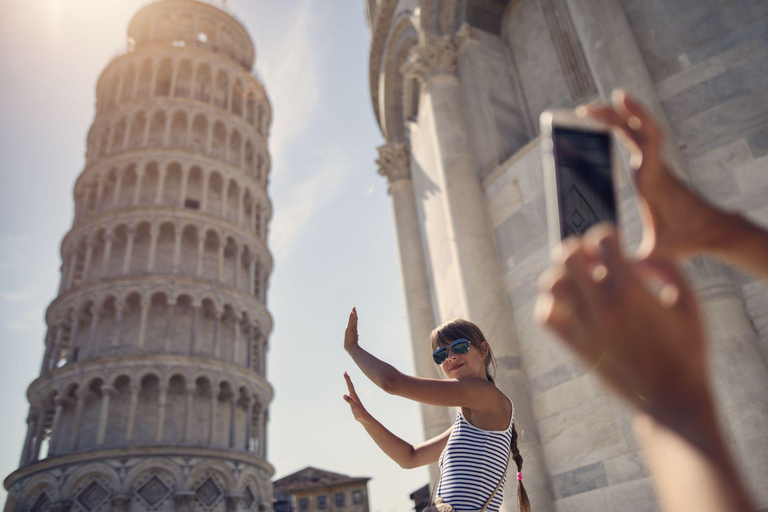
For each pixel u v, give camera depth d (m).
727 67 8.30
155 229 49.72
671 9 9.08
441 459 2.58
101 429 40.66
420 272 16.23
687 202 0.75
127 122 56.22
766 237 0.74
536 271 9.97
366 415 3.27
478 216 11.23
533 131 12.63
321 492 80.19
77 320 46.28
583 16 9.64
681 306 0.55
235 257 53.41
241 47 70.12
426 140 14.90
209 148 56.91
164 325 47.09
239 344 50.06
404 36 16.80
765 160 7.55
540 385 9.37
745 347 6.63
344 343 2.50
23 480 39.91
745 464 6.09
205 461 41.22
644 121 0.76
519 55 13.55
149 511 38.03
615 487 7.75
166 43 63.91
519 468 2.71
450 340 2.71
